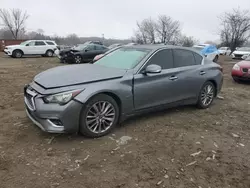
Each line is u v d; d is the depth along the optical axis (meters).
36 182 2.60
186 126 4.29
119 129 4.01
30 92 3.55
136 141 3.62
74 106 3.32
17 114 4.57
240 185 2.71
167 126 4.25
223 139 3.85
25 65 14.64
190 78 4.80
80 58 16.61
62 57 16.66
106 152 3.26
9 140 3.49
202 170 2.96
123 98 3.79
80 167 2.90
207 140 3.78
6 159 3.00
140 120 4.46
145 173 2.84
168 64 4.51
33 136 3.62
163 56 4.46
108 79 3.69
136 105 4.01
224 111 5.31
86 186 2.57
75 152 3.22
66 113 3.28
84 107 3.43
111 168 2.91
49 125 3.31
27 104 3.61
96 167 2.91
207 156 3.29
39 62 17.03
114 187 2.58
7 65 14.49
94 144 3.46
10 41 35.12
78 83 3.44
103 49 17.75
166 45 4.71
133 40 53.41
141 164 3.02
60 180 2.65
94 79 3.57
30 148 3.29
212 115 4.99
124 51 4.70
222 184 2.71
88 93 3.42
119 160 3.08
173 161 3.12
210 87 5.39
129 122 4.33
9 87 7.25
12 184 2.55
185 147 3.51
